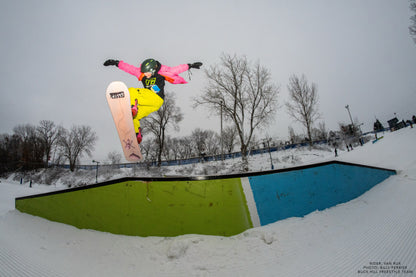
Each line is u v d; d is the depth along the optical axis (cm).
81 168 3200
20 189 1717
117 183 371
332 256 229
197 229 321
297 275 200
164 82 389
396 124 2144
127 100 329
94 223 368
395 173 727
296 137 3641
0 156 3247
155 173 2264
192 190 344
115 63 398
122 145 379
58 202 425
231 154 2631
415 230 262
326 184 430
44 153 3700
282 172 387
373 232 281
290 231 305
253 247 270
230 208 335
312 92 2941
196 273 220
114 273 227
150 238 316
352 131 2761
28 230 380
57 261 256
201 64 402
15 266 234
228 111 2250
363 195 495
